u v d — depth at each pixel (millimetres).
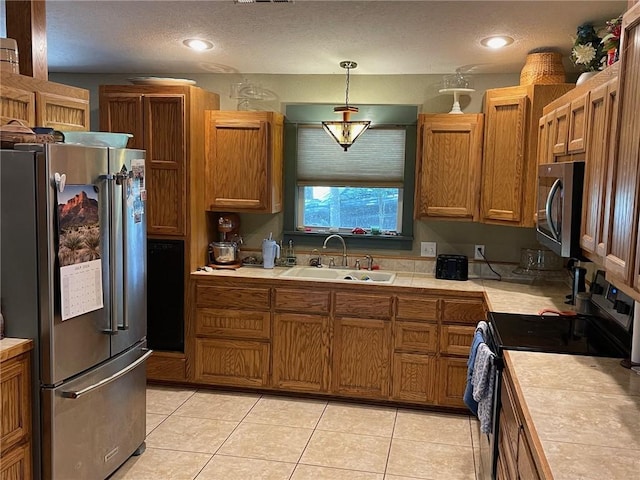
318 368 3941
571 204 2252
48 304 2318
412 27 3160
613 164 1725
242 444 3295
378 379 3863
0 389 2182
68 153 2389
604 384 1928
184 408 3805
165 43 3656
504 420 2160
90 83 4633
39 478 2389
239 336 4027
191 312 4070
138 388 3098
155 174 4004
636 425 1596
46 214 2287
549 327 2664
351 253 4477
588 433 1540
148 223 4043
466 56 3707
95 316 2621
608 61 2309
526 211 3580
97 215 2596
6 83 2619
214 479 2902
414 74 4250
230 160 4195
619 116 1678
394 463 3102
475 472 3012
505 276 4199
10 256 2322
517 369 2072
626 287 1642
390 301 3801
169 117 3951
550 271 4020
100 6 2979
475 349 2619
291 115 4426
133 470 2977
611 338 2484
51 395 2355
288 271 4227
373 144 4363
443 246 4324
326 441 3354
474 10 2859
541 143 3297
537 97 3480
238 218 4527
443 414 3791
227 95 4512
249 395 4059
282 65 4148
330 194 4555
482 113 4109
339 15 3012
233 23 3207
